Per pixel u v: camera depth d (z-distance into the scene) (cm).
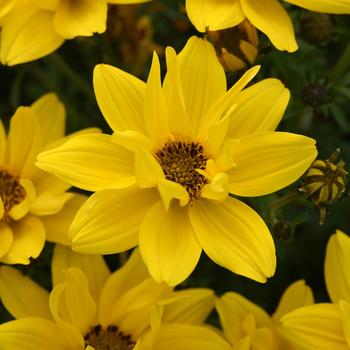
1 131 28
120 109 26
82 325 27
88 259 28
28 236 27
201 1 27
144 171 25
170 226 26
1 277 27
